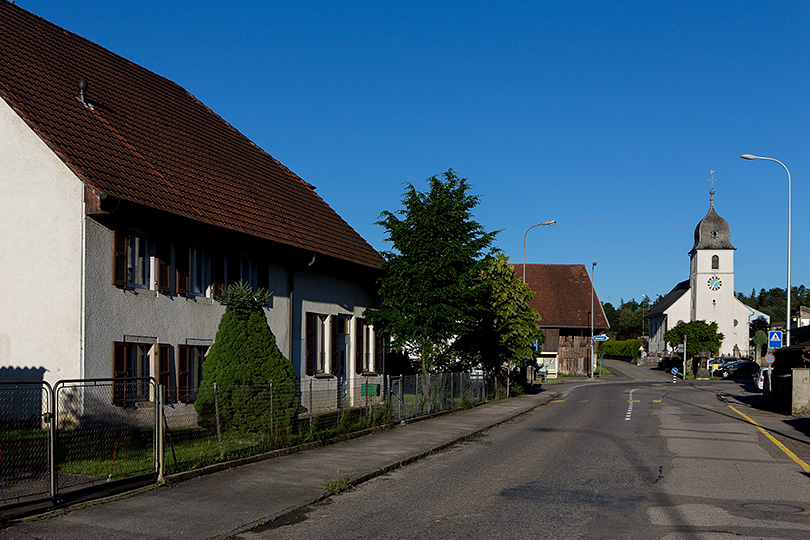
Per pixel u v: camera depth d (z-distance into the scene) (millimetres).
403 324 24484
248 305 15961
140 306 15930
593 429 21531
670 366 79875
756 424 23078
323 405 17703
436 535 8492
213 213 18422
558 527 8891
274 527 8875
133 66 23203
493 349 34688
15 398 10758
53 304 14680
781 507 10172
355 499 10688
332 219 27141
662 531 8703
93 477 10344
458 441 18266
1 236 15086
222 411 13906
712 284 88625
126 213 15070
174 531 8438
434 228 24859
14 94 15602
